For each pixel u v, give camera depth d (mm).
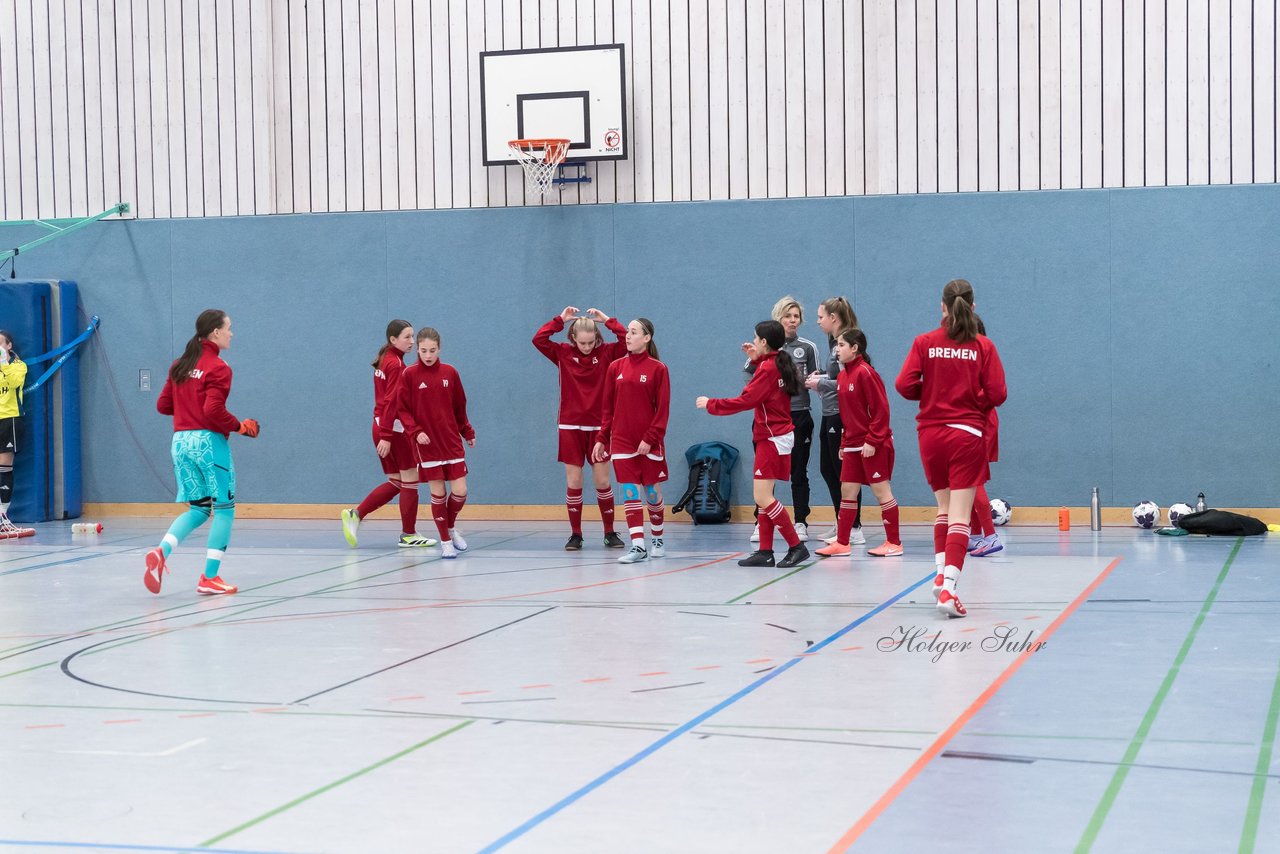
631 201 12625
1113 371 11734
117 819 3807
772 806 3826
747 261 12352
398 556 10070
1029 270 11852
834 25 12227
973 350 6895
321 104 13227
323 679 5695
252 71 13297
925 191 12117
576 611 7359
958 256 11977
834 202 12172
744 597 7742
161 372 13539
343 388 13188
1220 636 6289
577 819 3738
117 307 13602
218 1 13312
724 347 12430
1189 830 3561
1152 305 11656
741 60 12398
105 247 13609
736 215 12359
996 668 5672
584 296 12688
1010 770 4152
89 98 13625
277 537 11578
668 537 11172
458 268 12914
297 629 6957
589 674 5699
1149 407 11680
